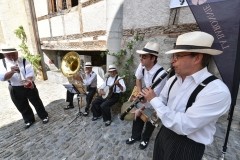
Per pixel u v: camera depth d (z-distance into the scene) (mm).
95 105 3004
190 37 849
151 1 2986
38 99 2871
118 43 3762
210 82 868
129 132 2639
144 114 1861
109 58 3912
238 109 2545
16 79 2500
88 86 3479
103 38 4188
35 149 2227
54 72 6453
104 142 2369
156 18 2992
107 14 3623
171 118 937
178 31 2740
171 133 1152
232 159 1965
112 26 3627
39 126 2881
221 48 1661
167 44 2951
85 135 2562
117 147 2242
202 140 1002
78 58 3254
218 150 2107
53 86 5859
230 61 1612
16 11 6391
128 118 2283
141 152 2127
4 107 3896
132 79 3783
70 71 3357
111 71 3123
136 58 3564
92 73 3535
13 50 2334
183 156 1049
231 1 1513
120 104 3812
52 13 5477
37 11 6051
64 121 3066
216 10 1630
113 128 2773
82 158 2037
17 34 6559
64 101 4273
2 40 7789
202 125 856
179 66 934
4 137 2545
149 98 1058
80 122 3021
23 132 2684
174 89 1124
